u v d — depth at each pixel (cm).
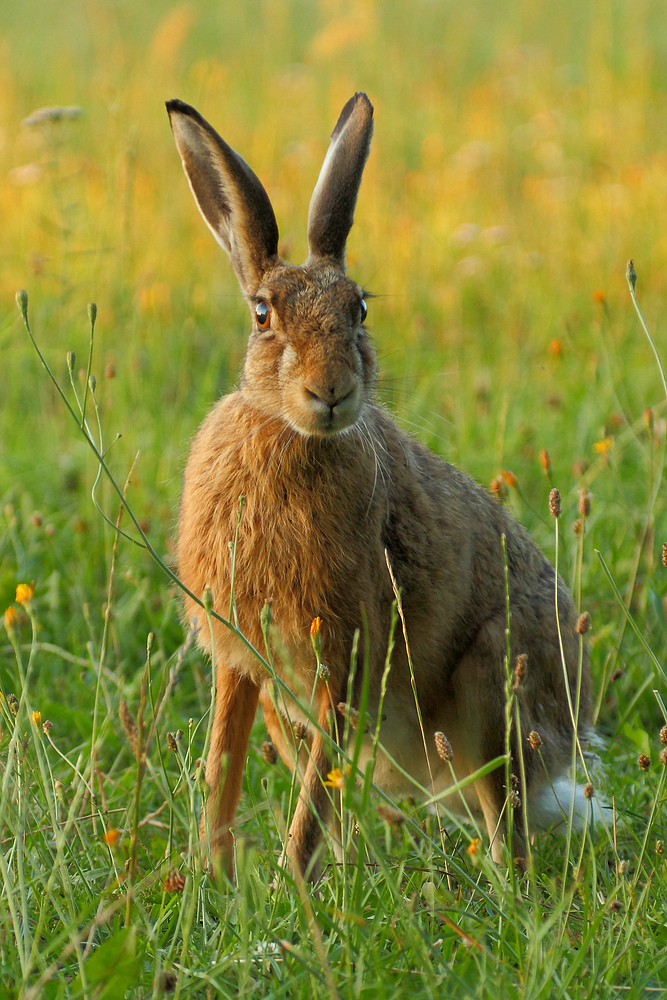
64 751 845
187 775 638
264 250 823
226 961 551
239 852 619
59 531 1154
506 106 2700
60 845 584
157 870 644
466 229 1895
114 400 1333
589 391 1380
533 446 1316
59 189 1786
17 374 1479
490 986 545
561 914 607
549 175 2284
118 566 1085
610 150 2384
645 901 630
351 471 762
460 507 860
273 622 767
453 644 844
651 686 980
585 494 776
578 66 3050
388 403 975
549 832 809
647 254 1933
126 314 1559
